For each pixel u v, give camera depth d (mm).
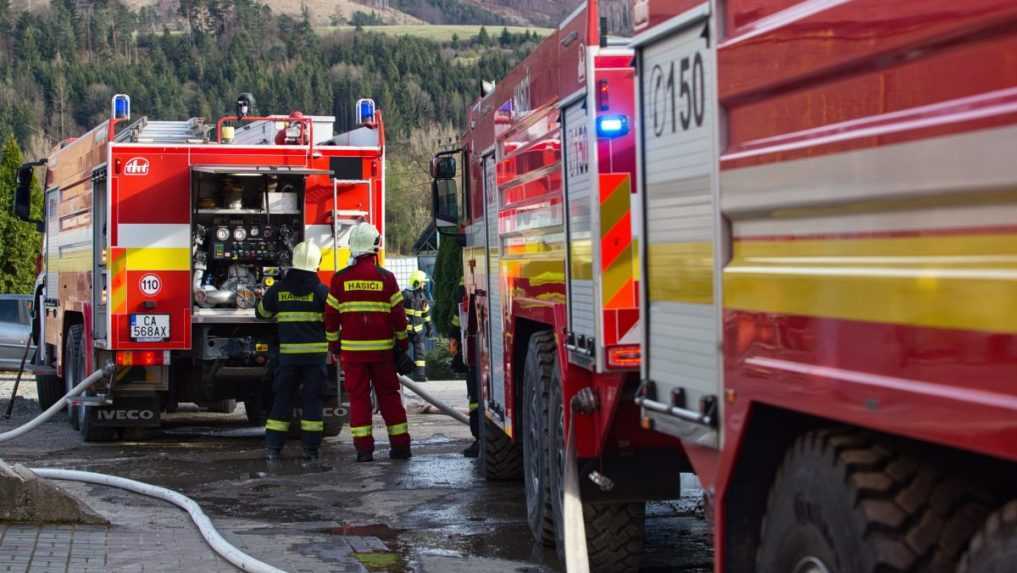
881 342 2994
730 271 3828
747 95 3709
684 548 7551
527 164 7289
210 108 89562
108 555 7066
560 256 6434
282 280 11680
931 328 2799
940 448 3176
